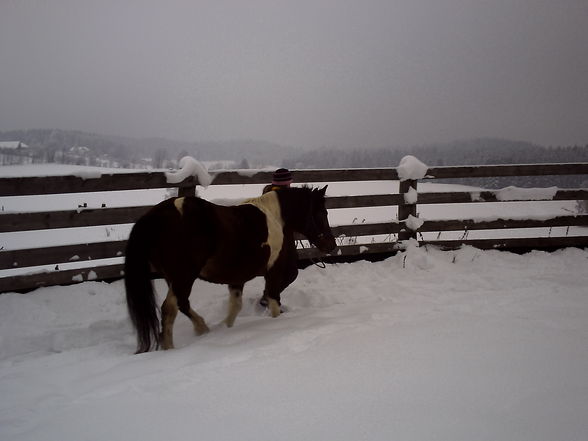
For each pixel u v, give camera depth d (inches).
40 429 96.3
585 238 304.5
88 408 105.2
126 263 148.5
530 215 300.5
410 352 134.0
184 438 91.4
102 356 147.2
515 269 263.9
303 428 94.0
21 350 160.9
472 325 158.6
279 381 117.0
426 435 90.7
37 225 200.4
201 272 170.1
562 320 165.3
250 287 235.6
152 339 161.6
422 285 236.4
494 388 110.8
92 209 211.5
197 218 155.5
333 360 129.7
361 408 101.8
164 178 226.1
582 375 118.0
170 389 113.8
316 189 197.3
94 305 199.6
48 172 205.3
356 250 272.1
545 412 99.0
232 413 100.8
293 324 171.8
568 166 304.5
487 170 295.1
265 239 176.9
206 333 170.2
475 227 294.0
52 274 205.2
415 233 286.7
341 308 197.6
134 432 94.1
